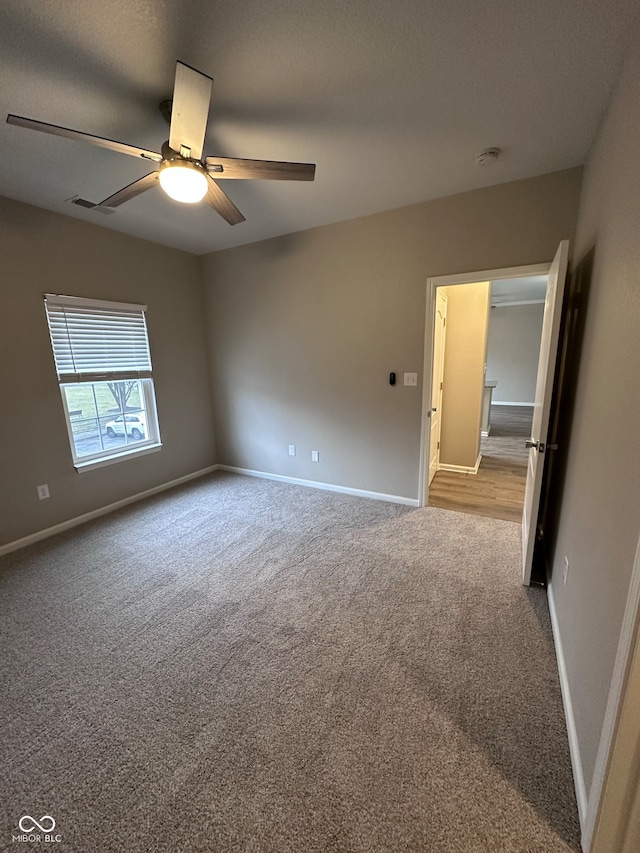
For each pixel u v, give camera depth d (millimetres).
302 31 1323
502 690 1555
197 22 1273
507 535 2873
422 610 2049
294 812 1152
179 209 2850
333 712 1476
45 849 1079
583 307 1926
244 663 1725
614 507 1157
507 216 2586
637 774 912
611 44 1381
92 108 1725
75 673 1687
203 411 4426
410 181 2510
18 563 2600
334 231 3295
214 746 1357
